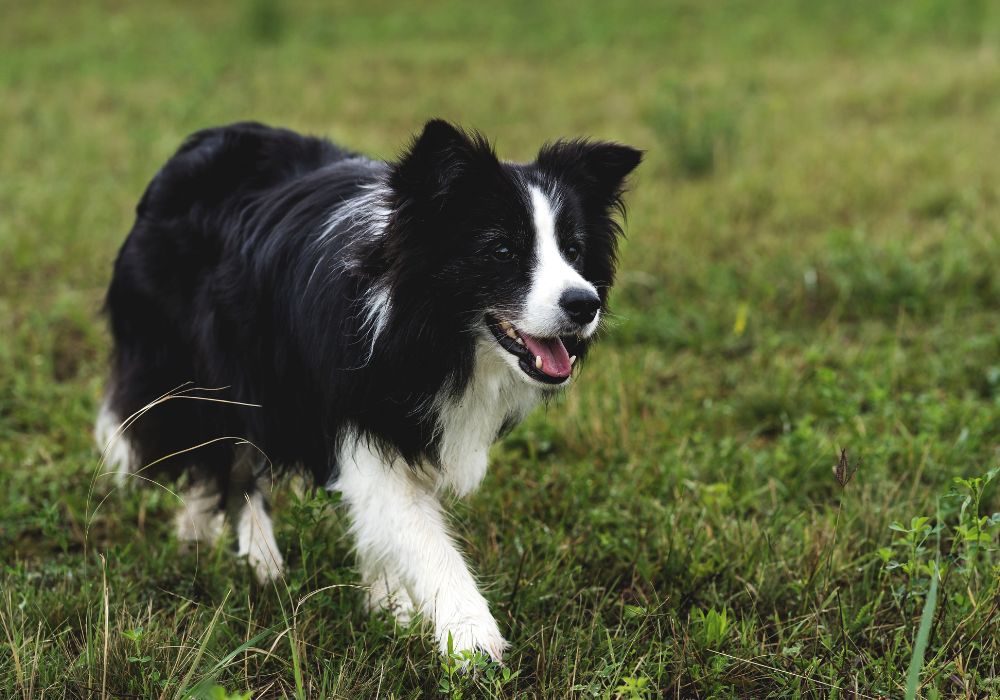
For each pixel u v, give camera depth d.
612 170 3.56
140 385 3.86
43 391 5.20
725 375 5.53
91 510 4.20
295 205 3.49
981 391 5.24
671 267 6.77
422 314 3.17
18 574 3.53
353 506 3.35
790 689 3.03
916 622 3.27
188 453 3.84
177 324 3.72
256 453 3.67
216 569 3.58
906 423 4.82
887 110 10.90
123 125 10.81
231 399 3.57
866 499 3.93
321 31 16.73
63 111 11.41
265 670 3.07
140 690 2.92
